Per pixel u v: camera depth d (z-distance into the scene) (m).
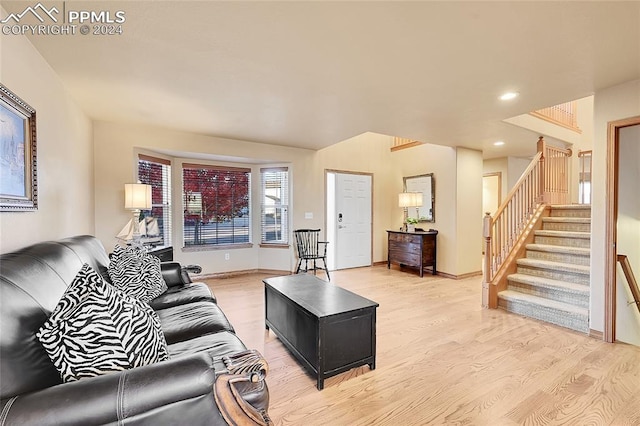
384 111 3.38
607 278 2.74
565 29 1.83
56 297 1.31
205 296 2.55
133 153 4.00
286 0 1.59
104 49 2.08
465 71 2.40
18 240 1.75
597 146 2.79
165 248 3.82
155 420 1.02
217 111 3.40
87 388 0.97
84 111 3.34
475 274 5.49
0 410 0.89
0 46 1.60
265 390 1.33
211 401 1.13
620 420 1.73
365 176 6.42
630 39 1.93
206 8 1.66
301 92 2.85
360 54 2.15
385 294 4.30
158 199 4.59
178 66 2.34
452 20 1.75
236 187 5.48
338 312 2.12
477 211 5.54
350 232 6.24
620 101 2.63
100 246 2.54
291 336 2.46
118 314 1.17
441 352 2.56
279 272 5.55
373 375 2.22
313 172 5.68
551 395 1.97
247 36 1.93
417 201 5.54
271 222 5.65
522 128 4.15
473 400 1.92
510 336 2.87
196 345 1.68
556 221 4.23
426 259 5.43
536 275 3.79
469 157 5.45
